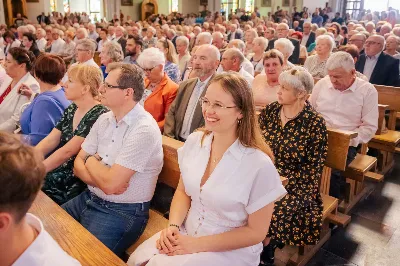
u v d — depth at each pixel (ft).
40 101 8.75
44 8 66.33
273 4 72.64
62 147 7.41
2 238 2.60
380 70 15.94
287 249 8.49
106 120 6.78
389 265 8.03
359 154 10.41
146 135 6.23
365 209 10.26
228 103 4.93
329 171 8.92
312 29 34.32
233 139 5.21
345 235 9.05
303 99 7.60
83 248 4.45
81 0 73.61
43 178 2.76
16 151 2.62
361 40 18.78
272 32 29.35
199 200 5.29
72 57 26.45
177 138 10.31
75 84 7.54
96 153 6.81
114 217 6.33
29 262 2.66
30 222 2.91
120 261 4.25
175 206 5.68
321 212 7.37
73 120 7.93
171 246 4.99
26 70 11.31
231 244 4.96
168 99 11.04
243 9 68.59
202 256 4.85
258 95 11.78
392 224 9.57
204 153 5.41
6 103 11.21
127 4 79.46
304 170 7.60
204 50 9.75
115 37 35.86
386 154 12.42
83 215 6.63
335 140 8.09
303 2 70.49
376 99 10.00
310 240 7.21
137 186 6.41
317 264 8.02
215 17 61.72
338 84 10.12
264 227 5.07
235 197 4.96
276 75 11.30
